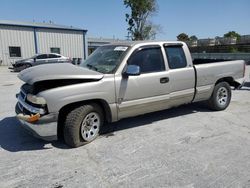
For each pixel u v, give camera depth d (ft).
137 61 14.76
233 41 115.14
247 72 50.24
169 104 16.52
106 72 13.96
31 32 91.30
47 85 12.28
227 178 10.23
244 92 29.73
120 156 12.27
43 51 94.68
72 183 9.93
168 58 16.19
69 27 102.01
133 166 11.27
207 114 19.58
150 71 15.31
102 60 15.33
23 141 14.20
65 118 12.85
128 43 15.52
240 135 15.08
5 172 10.75
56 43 97.04
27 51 91.50
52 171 10.85
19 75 13.80
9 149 13.12
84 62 16.52
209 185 9.75
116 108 14.01
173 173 10.64
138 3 160.45
